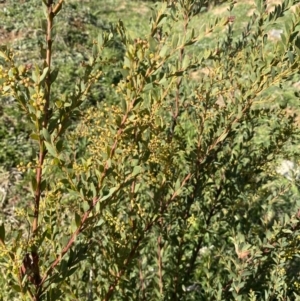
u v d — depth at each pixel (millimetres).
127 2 18297
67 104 1369
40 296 1401
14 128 7336
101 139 1647
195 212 3285
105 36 1447
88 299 2312
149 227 2311
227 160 3018
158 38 1870
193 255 3461
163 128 2023
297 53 1468
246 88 2236
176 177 2523
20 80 1210
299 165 3203
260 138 6387
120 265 2219
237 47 2881
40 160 1327
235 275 2322
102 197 1341
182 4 2160
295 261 3643
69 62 10188
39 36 10938
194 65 1382
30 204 5801
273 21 2037
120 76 9742
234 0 2924
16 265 1256
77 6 15344
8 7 12164
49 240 1704
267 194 3549
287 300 2486
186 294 3516
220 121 2512
